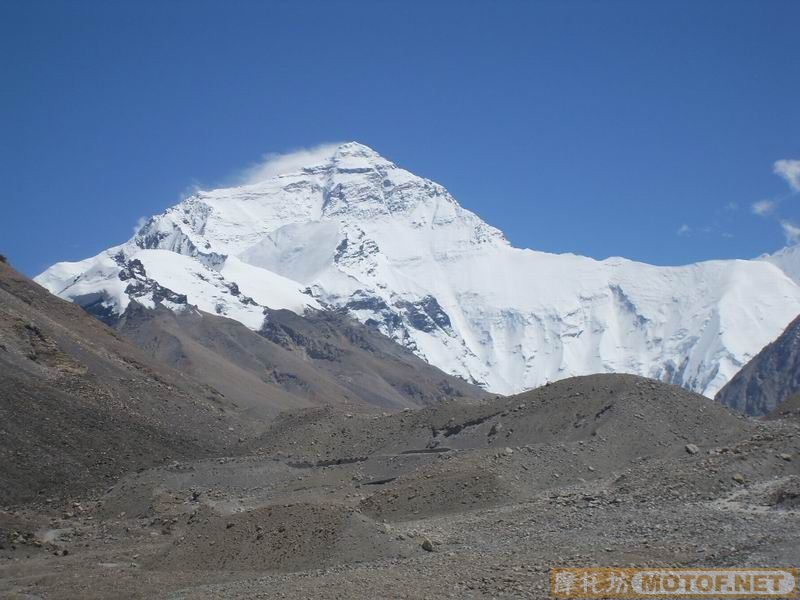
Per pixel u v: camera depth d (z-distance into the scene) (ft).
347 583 214.48
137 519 335.47
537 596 194.39
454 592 201.98
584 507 268.82
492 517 270.26
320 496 344.08
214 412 575.38
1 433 402.93
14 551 284.82
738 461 276.62
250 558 246.88
